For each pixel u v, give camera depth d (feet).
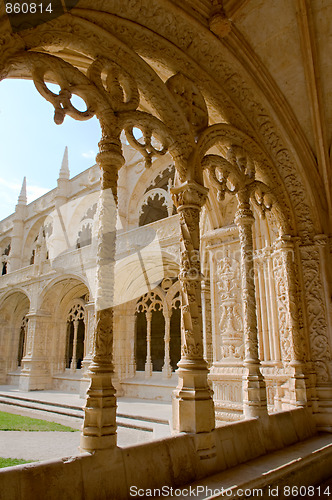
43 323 59.93
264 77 19.11
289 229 21.34
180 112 15.24
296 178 21.52
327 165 21.59
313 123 20.76
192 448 11.61
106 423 9.87
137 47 15.23
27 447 19.45
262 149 20.36
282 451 14.53
